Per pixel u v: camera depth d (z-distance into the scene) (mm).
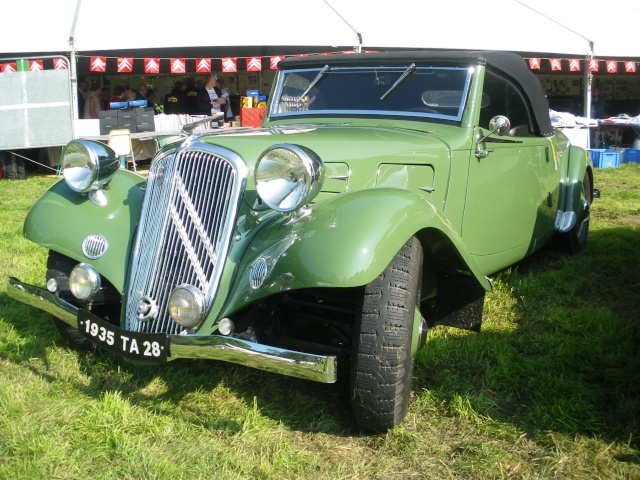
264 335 2855
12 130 11359
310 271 2438
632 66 15734
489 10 14844
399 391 2525
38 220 3268
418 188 3273
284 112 4129
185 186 2783
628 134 16625
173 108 14586
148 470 2357
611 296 4395
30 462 2395
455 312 3320
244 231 2725
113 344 2686
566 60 15633
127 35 11922
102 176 3301
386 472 2402
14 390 2951
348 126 3582
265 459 2457
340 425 2754
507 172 3924
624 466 2385
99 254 3070
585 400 2861
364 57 3947
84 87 14094
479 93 3627
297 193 2559
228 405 2922
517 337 3670
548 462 2428
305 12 13039
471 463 2434
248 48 14961
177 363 3346
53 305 2938
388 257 2479
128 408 2793
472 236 3688
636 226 6605
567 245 5359
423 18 13680
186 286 2625
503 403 2914
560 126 13703
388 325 2500
